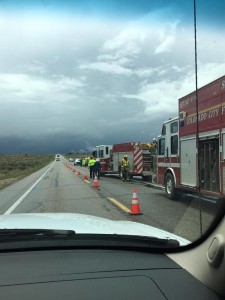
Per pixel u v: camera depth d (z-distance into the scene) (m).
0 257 2.95
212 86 11.34
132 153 28.69
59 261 2.88
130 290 2.44
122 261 2.92
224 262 2.41
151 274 2.68
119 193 18.67
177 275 2.68
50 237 3.20
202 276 2.62
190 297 2.38
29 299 2.31
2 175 46.28
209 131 11.55
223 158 10.58
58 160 152.38
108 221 4.37
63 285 2.48
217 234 2.66
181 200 15.28
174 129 14.98
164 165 16.17
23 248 3.09
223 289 2.42
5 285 2.47
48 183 27.28
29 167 76.50
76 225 3.85
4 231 3.37
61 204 14.80
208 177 11.62
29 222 3.96
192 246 2.91
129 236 3.25
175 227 9.34
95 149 37.44
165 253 3.16
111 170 33.31
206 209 7.34
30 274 2.63
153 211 12.46
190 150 13.19
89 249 3.17
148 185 24.09
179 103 14.27
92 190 20.58
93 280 2.56
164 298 2.36
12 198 17.81
